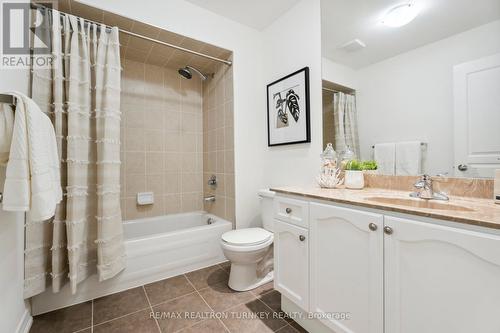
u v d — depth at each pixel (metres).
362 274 0.96
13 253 1.14
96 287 1.59
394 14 1.35
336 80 1.66
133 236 2.28
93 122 1.61
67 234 1.40
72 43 1.48
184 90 2.68
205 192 2.75
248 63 2.31
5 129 0.89
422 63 1.24
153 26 1.79
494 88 1.01
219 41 2.11
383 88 1.41
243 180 2.27
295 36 1.98
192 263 2.00
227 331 1.26
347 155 1.60
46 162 0.98
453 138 1.14
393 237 0.86
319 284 1.15
